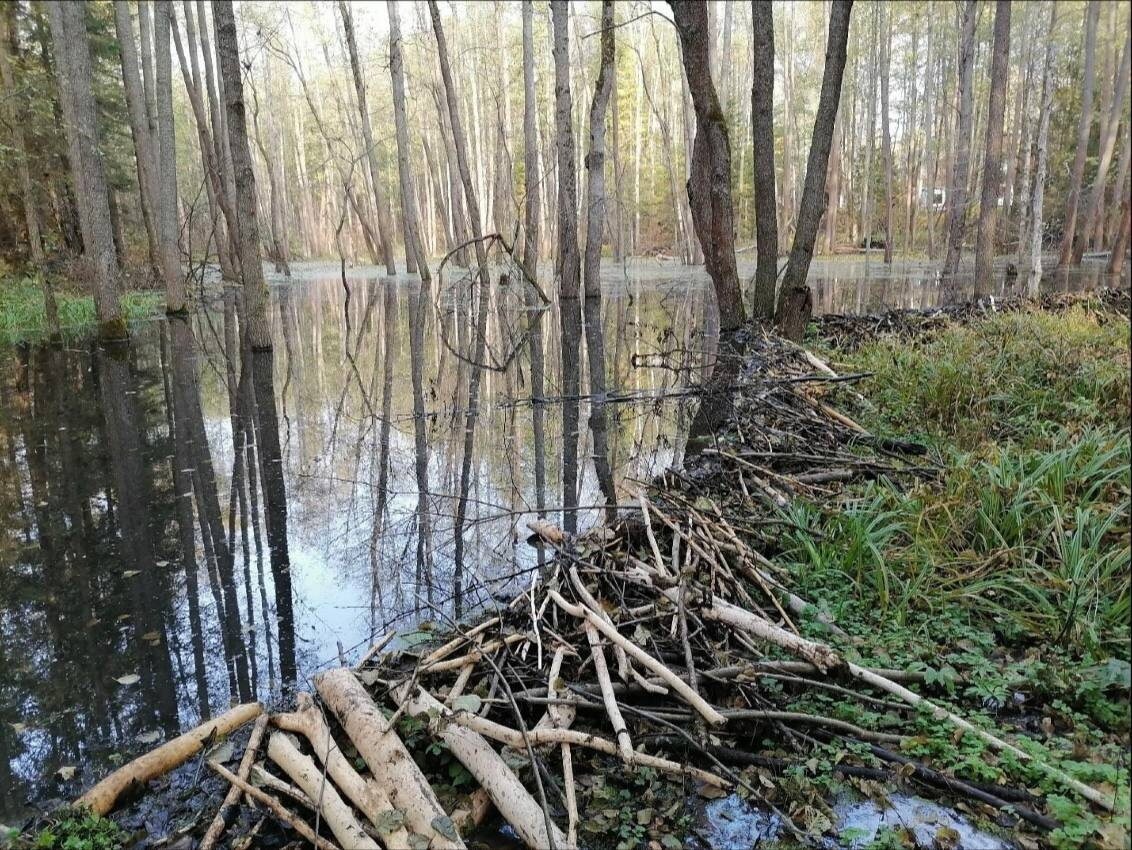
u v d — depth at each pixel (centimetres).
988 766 238
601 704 270
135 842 231
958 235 1459
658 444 641
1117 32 1633
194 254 2977
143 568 434
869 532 372
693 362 937
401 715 266
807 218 907
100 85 2044
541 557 418
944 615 324
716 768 253
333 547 460
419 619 371
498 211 2658
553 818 230
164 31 1537
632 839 223
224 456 647
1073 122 2098
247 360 1131
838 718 272
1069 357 612
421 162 4378
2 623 374
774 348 762
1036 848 212
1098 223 2309
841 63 868
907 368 673
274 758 251
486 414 796
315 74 4066
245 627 367
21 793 261
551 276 2614
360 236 4716
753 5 938
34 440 697
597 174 1491
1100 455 389
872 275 2362
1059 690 268
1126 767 224
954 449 481
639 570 344
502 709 279
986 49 2478
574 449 658
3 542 470
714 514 405
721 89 2752
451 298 1928
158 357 1153
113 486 571
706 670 286
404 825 219
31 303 1455
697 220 1035
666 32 3547
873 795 236
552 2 1524
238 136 1061
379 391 925
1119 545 323
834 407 624
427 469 609
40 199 1688
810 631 318
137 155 1978
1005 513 374
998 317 864
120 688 319
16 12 1664
